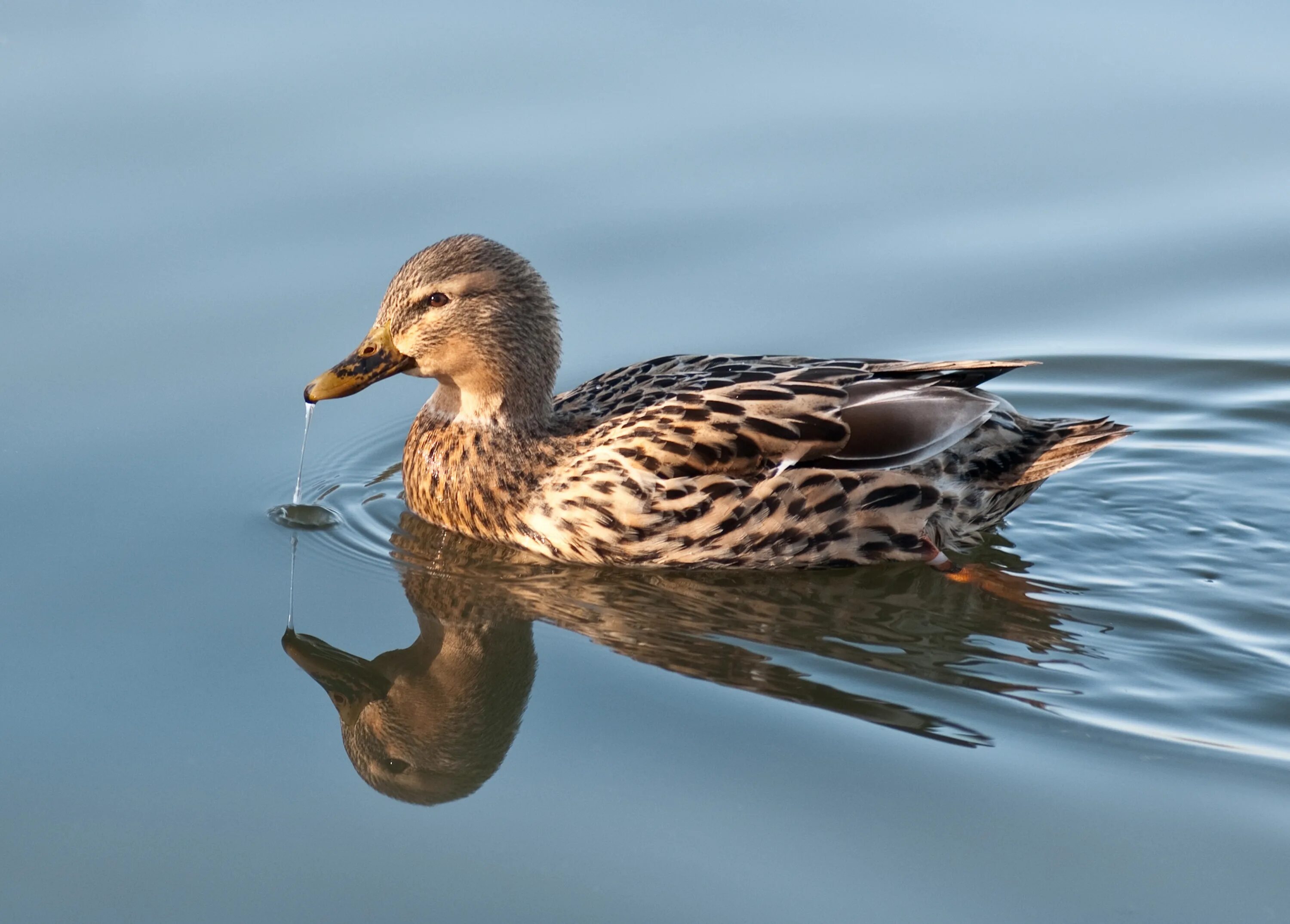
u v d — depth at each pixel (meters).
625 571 13.42
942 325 17.39
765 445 12.96
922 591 13.10
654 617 12.66
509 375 13.61
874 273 18.03
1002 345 17.14
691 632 12.43
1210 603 12.94
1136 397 16.69
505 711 11.49
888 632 12.44
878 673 11.78
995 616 12.70
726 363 14.02
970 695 11.45
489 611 12.82
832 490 12.98
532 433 13.68
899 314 17.50
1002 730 10.98
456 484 13.87
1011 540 14.09
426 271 13.59
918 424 12.96
